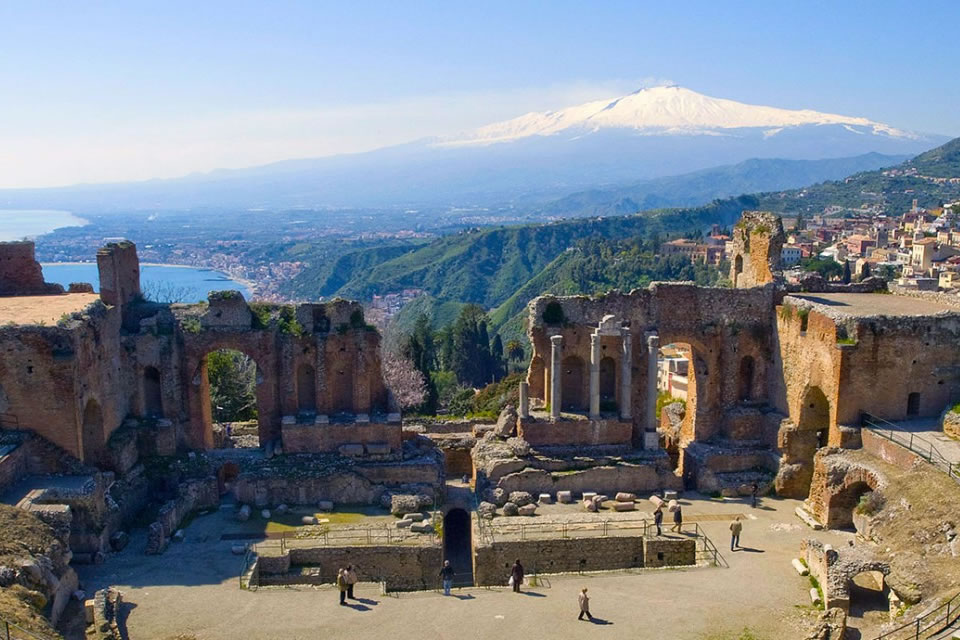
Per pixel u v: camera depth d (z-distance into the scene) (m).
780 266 57.84
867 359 48.19
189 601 36.72
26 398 44.09
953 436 45.75
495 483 51.22
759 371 56.78
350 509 49.06
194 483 48.78
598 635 33.62
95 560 41.03
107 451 47.41
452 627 34.34
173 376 51.66
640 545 44.03
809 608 36.34
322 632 33.72
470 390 107.62
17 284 57.31
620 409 54.44
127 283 53.03
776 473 52.91
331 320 52.78
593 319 54.84
